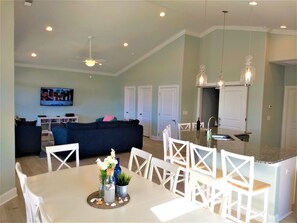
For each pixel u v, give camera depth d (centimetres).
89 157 582
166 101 819
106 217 154
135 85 988
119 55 896
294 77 652
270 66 619
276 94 649
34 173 450
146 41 789
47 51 799
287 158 272
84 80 1059
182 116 762
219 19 605
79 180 220
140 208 168
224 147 322
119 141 624
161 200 182
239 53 656
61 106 1002
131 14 611
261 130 612
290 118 663
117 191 184
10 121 337
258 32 612
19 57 843
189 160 334
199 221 153
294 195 318
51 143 737
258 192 251
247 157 241
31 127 568
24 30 638
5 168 329
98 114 1105
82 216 155
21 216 292
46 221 121
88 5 552
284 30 575
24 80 910
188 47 751
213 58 730
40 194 187
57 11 564
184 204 176
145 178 230
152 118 889
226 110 694
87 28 664
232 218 277
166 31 732
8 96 333
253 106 627
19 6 525
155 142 807
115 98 1146
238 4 438
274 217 282
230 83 678
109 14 602
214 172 275
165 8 573
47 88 954
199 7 505
